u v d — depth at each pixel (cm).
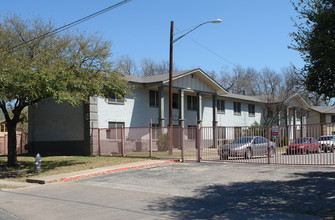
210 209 756
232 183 1062
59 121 2514
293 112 3928
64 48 1708
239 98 3594
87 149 2284
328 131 1338
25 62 1492
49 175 1423
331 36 796
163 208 779
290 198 823
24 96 1453
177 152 2119
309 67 838
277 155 1462
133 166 1555
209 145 1698
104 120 2381
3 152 2844
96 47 1733
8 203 894
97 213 748
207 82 3022
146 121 2695
